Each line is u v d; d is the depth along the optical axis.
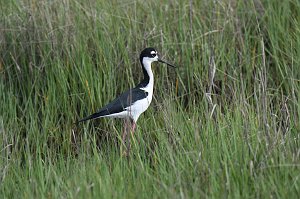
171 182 8.92
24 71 13.00
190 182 9.06
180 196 8.53
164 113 11.16
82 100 12.30
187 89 12.91
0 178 9.84
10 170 10.22
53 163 11.02
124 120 12.02
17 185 9.71
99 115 11.45
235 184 8.90
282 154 9.39
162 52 13.08
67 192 9.07
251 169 9.05
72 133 12.10
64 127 12.19
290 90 12.49
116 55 12.93
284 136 10.13
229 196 8.59
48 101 12.32
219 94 12.85
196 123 10.72
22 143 11.31
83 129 12.16
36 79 12.76
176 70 13.03
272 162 9.17
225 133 10.43
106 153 11.29
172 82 12.70
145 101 11.80
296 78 12.64
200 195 8.70
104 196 8.62
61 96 12.46
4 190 9.61
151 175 9.41
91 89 12.36
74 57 12.84
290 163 9.21
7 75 13.05
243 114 10.70
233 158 9.61
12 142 11.20
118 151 11.20
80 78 12.45
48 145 12.02
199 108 12.12
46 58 12.89
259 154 9.58
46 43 13.09
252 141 10.01
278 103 11.95
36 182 9.38
